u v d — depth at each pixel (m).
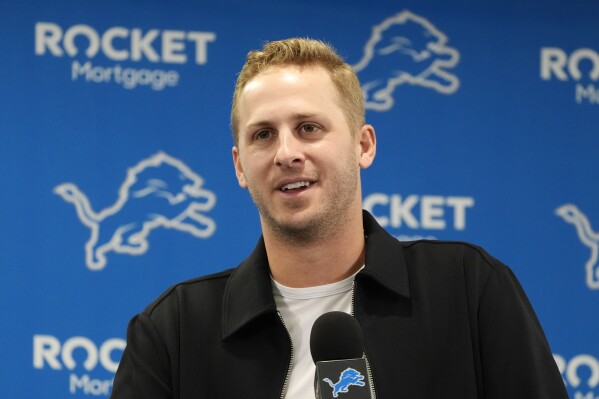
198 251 6.36
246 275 3.43
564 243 6.68
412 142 6.64
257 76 3.29
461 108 6.71
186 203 6.38
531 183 6.70
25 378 6.09
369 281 3.34
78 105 6.35
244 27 6.61
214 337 3.38
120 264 6.27
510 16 6.84
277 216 3.20
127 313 6.24
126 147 6.37
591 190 6.73
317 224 3.20
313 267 3.35
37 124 6.29
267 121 3.19
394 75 6.70
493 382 3.18
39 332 6.13
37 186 6.24
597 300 6.66
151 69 6.46
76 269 6.22
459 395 3.16
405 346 3.23
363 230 3.49
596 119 6.81
